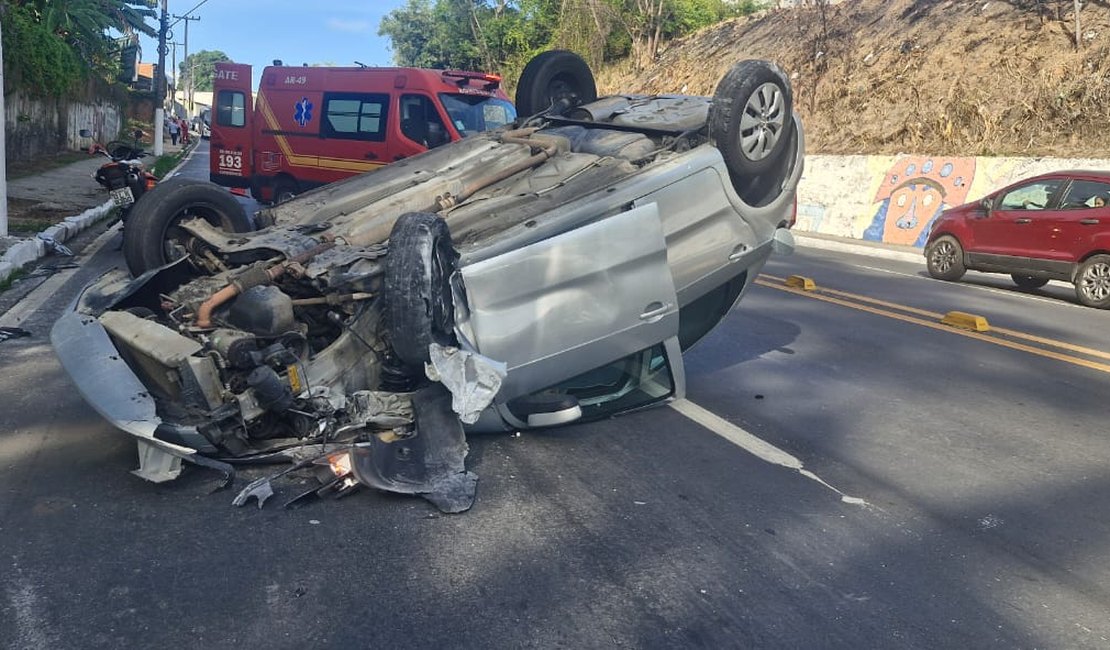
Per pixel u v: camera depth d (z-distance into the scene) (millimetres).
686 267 5758
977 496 4945
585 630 3375
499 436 5480
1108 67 18469
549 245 4984
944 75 22156
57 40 27672
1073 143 18203
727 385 7059
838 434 5945
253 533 4016
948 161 19344
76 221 13961
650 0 36000
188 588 3529
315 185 16422
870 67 24844
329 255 5105
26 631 3189
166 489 4418
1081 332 10148
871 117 23344
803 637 3412
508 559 3906
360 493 4504
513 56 41188
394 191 6320
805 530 4387
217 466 4328
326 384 4805
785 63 28016
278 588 3561
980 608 3703
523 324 4914
